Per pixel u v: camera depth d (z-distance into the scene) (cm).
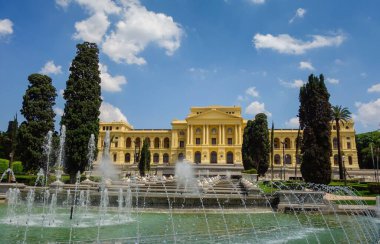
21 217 2441
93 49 4988
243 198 3133
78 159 4516
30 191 3306
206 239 1805
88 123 4669
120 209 2936
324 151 4094
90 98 4806
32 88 5181
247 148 7650
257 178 6594
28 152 5012
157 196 3014
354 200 3781
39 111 5141
